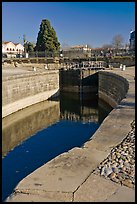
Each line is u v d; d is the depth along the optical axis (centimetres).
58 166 520
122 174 488
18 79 2720
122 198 411
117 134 732
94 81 3900
